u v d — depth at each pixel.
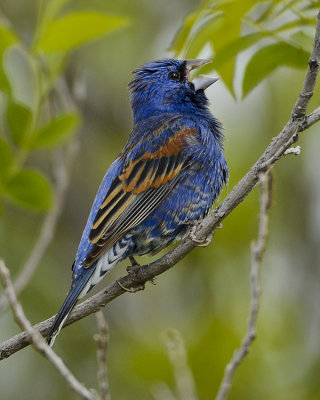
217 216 8.45
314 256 14.27
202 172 10.12
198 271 14.63
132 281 8.66
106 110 15.83
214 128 10.73
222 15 9.09
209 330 12.82
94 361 14.19
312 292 13.98
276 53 8.91
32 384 14.10
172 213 9.96
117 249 9.60
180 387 9.07
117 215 9.67
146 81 10.91
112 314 14.27
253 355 12.63
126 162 10.06
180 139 10.16
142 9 15.84
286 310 13.81
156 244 9.95
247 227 14.42
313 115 7.89
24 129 10.06
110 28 9.38
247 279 14.41
